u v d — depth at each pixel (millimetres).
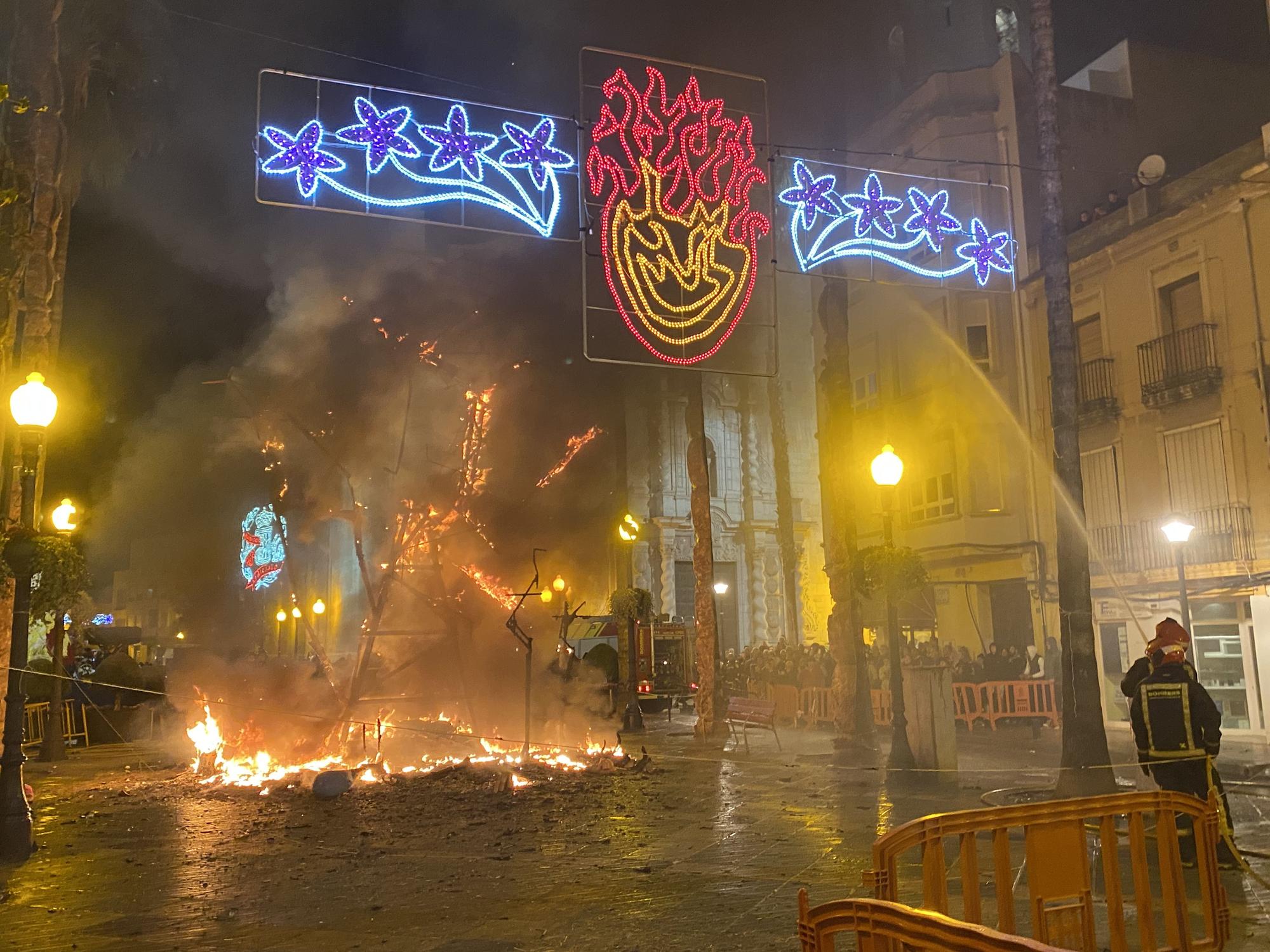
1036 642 24609
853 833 9258
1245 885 6883
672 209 11438
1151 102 28141
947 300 27344
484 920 6531
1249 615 18953
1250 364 19266
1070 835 4273
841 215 12836
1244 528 19156
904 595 12711
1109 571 21844
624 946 5848
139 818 11086
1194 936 5660
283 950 5941
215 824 10562
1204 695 7387
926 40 30391
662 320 11266
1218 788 7281
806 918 3451
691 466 20562
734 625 44000
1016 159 26609
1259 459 19094
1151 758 7512
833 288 16656
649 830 9711
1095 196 26828
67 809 11930
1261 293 19094
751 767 14523
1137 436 21875
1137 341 21891
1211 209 20062
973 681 19953
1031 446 25094
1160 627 7879
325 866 8336
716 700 20844
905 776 12211
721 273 11602
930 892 3975
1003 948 2525
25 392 9016
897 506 29312
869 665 21484
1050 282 11125
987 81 27516
